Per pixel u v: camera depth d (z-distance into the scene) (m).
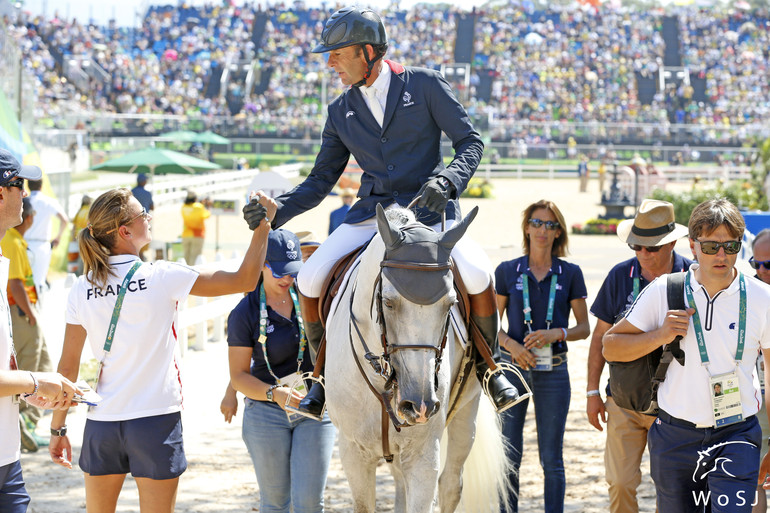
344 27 6.43
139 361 5.83
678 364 5.98
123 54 91.50
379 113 6.73
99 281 5.82
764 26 102.06
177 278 5.93
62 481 10.27
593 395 7.85
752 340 5.86
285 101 84.56
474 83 88.56
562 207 49.41
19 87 26.39
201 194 45.88
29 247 17.11
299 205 7.11
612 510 7.62
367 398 6.16
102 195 5.89
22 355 11.77
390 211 5.96
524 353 8.31
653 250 7.49
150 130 67.94
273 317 7.13
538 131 71.56
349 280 6.53
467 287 6.56
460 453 7.27
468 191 53.41
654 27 100.31
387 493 9.93
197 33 97.19
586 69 91.75
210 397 14.37
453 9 102.25
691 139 71.12
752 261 7.45
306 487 6.76
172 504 6.00
